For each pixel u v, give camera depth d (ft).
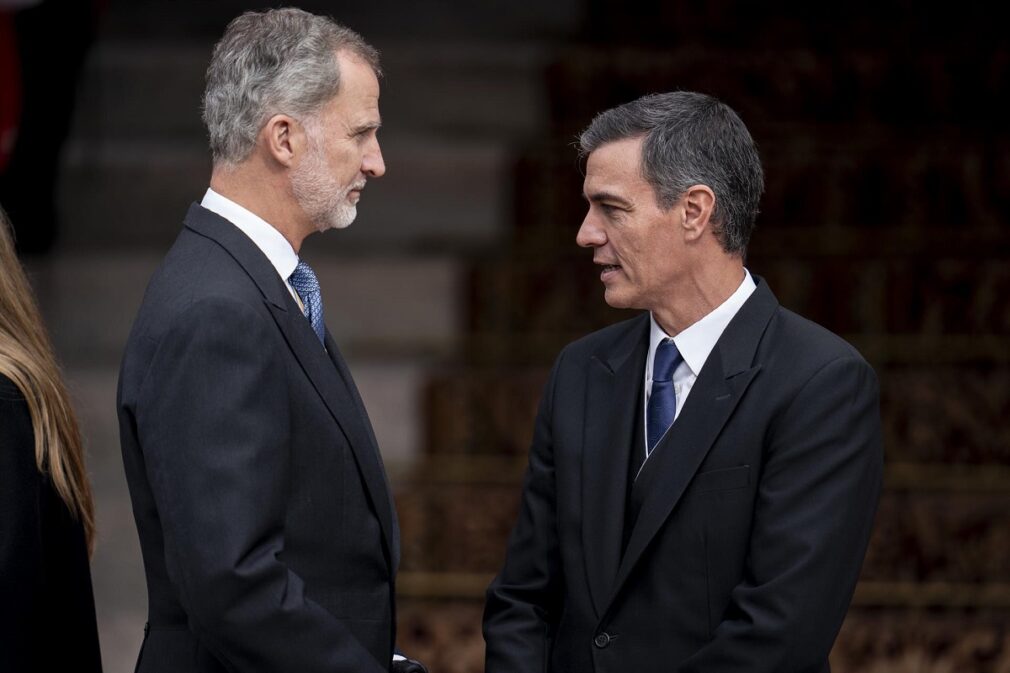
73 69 59.00
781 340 23.66
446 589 45.47
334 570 22.18
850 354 23.26
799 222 55.62
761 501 22.70
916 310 51.26
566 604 24.75
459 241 58.59
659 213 23.18
